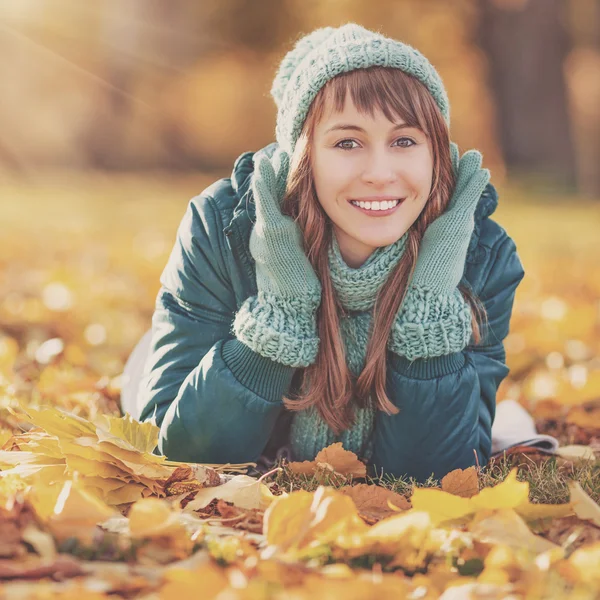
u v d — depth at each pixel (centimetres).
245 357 252
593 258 841
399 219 246
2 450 255
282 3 1939
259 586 161
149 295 606
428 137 246
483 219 284
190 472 234
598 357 471
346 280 253
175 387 266
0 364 374
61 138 2386
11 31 2294
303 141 248
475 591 167
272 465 271
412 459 262
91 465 223
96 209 1266
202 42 2244
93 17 2277
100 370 402
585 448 288
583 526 207
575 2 1858
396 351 254
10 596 159
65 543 187
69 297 553
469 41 1894
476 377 262
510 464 278
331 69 241
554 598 166
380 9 1886
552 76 1797
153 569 177
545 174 1784
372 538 187
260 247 249
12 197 1464
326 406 262
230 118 2467
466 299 265
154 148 2436
